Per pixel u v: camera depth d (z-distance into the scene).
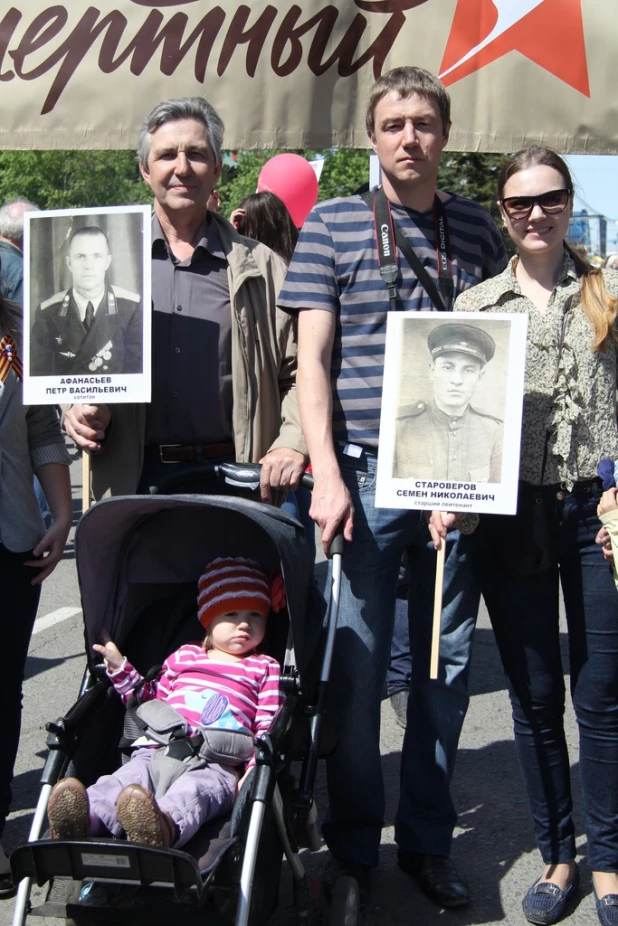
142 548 3.12
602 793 3.11
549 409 3.03
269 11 4.39
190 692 2.92
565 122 4.49
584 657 3.10
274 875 2.73
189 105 3.47
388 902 3.35
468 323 2.95
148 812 2.35
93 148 4.46
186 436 3.51
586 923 3.19
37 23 4.41
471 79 4.47
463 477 2.94
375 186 3.38
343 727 3.27
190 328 3.48
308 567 2.93
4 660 3.35
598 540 2.95
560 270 3.10
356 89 4.48
